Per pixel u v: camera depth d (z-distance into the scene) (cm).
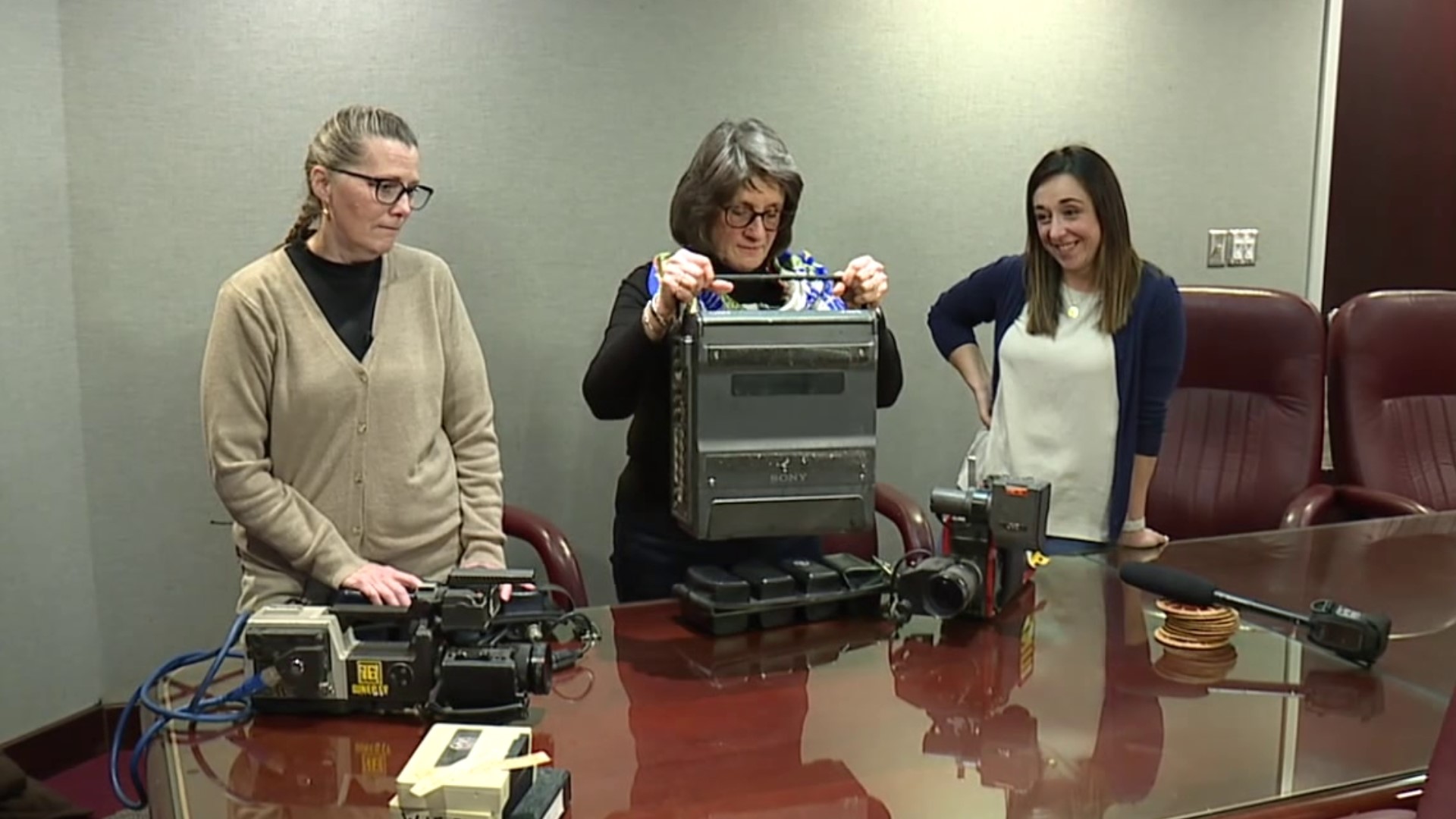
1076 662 145
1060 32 290
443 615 126
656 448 178
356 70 240
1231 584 175
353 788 112
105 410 238
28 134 222
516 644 130
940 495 157
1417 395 271
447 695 125
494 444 196
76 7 223
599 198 261
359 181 171
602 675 139
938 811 109
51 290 229
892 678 140
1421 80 338
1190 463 262
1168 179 308
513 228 256
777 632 154
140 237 234
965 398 302
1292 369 256
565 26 252
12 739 232
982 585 154
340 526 181
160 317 238
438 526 186
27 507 230
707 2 261
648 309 158
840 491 146
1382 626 143
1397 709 132
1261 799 112
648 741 122
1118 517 218
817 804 110
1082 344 217
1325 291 344
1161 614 161
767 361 141
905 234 287
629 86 259
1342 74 330
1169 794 113
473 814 100
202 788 113
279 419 177
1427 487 264
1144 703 133
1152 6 297
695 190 172
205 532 248
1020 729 126
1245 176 316
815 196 278
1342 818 112
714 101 266
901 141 282
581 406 269
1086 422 218
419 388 184
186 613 250
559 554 219
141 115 229
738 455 142
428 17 243
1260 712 131
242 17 232
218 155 235
